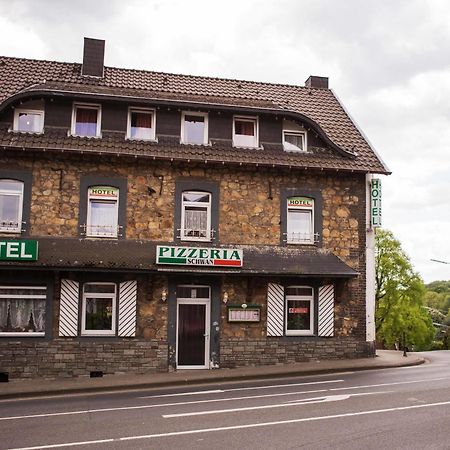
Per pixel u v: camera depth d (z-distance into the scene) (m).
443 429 9.40
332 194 19.88
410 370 17.23
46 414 11.43
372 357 19.59
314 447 8.43
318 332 19.14
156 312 18.02
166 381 15.73
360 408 11.24
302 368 17.39
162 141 19.34
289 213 19.67
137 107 19.58
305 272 18.39
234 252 18.03
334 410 11.11
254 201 19.25
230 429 9.67
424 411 10.84
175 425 10.05
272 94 23.30
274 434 9.27
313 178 19.80
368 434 9.15
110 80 21.75
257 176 19.36
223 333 18.45
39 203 17.84
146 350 17.78
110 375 17.41
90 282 17.72
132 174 18.53
